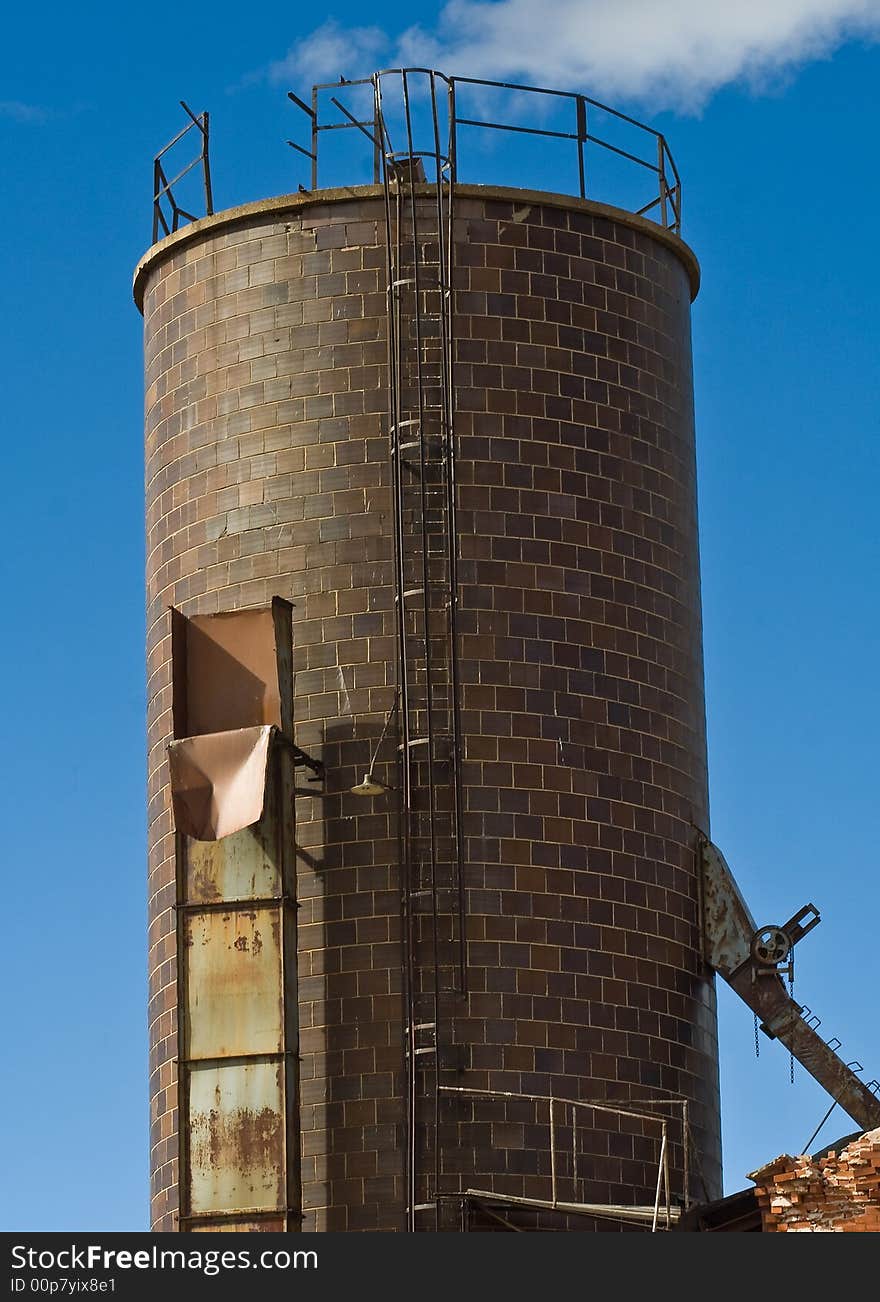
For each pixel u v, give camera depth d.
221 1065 63.50
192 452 69.81
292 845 64.75
